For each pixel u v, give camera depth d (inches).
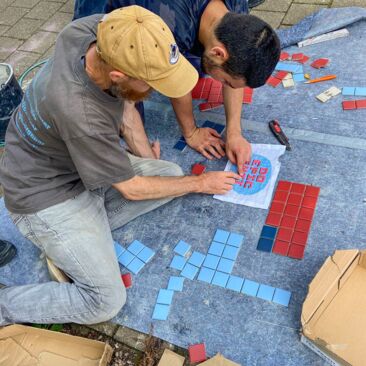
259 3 126.3
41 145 63.5
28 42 133.0
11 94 103.0
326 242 73.8
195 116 98.6
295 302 68.2
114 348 69.4
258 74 62.6
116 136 60.6
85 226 69.6
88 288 68.0
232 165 87.6
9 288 71.9
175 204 84.7
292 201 79.7
